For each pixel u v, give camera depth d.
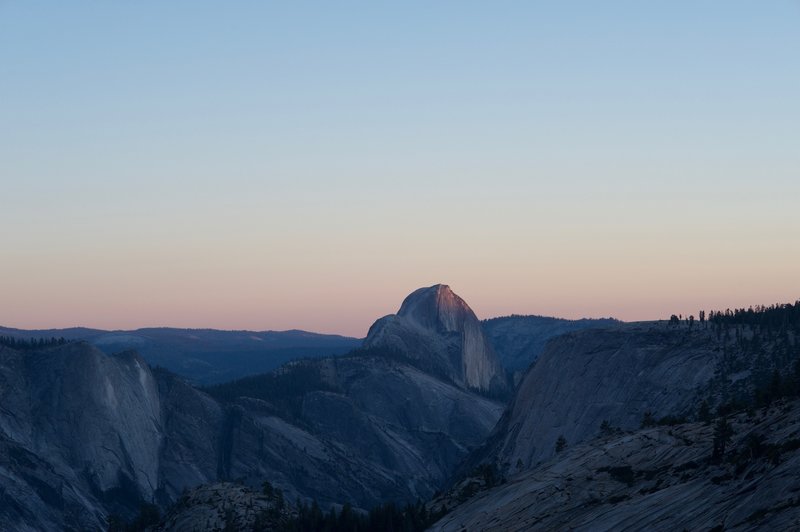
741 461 147.00
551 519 168.25
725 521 132.38
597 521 156.38
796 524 119.38
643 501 153.75
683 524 139.12
